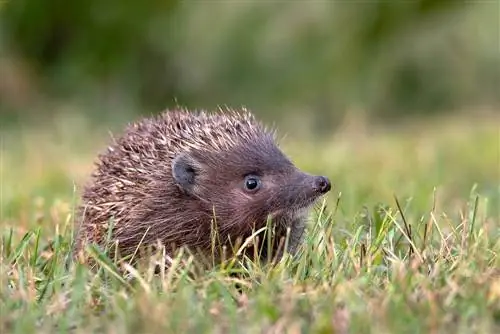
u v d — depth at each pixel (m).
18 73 31.73
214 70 34.28
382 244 8.88
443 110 34.78
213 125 10.30
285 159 10.11
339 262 8.37
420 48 34.00
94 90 32.38
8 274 8.46
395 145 22.17
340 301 7.19
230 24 34.06
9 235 10.19
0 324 6.95
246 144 10.10
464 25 34.25
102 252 8.73
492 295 7.19
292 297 7.20
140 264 8.61
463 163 19.31
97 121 30.16
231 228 9.84
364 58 32.84
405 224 9.13
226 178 9.93
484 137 23.61
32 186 16.02
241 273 8.68
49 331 6.96
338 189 14.73
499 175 17.55
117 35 31.88
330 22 32.91
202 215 9.81
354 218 10.09
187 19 33.59
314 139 24.89
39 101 31.91
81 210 10.63
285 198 9.75
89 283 8.00
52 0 30.48
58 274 8.31
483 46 34.81
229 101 34.19
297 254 9.35
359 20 32.19
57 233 9.83
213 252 9.43
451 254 8.80
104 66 32.44
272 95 33.72
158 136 10.28
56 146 21.89
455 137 24.09
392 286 7.39
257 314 6.93
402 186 15.37
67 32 31.73
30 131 26.86
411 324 6.71
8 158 20.27
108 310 7.30
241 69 34.28
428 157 19.47
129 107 32.34
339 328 6.73
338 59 32.97
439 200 13.77
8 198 14.22
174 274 8.32
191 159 9.90
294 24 33.47
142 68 33.19
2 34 31.31
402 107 33.97
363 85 33.06
